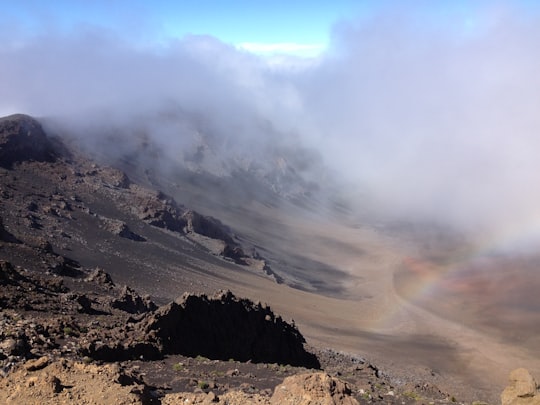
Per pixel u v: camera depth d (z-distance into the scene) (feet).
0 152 384.68
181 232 400.67
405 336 282.56
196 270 310.86
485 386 199.00
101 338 88.74
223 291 129.39
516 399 70.59
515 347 263.70
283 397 61.41
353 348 231.09
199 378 80.02
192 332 111.34
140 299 156.15
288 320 252.62
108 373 58.44
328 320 288.92
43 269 167.94
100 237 297.74
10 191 314.55
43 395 52.80
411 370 206.18
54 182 388.16
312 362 142.20
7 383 55.77
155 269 279.28
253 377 85.20
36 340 77.15
